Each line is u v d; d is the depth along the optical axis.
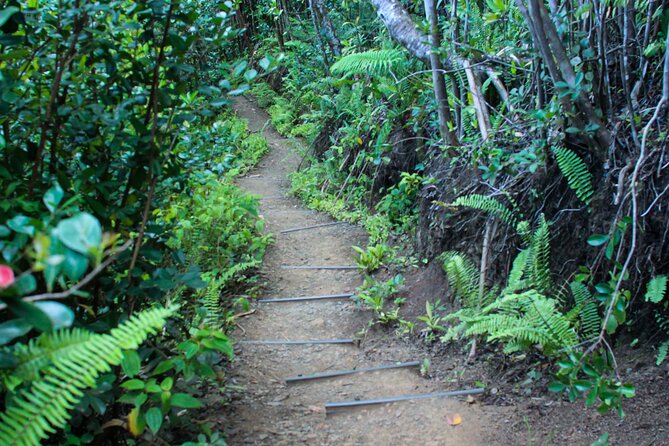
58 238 1.50
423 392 3.74
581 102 3.87
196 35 2.90
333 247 6.66
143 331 2.09
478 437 3.16
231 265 5.75
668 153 3.59
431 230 5.41
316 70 11.40
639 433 2.94
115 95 2.84
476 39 5.01
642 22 4.03
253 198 6.88
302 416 3.50
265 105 14.23
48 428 1.99
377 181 7.54
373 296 5.24
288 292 5.59
